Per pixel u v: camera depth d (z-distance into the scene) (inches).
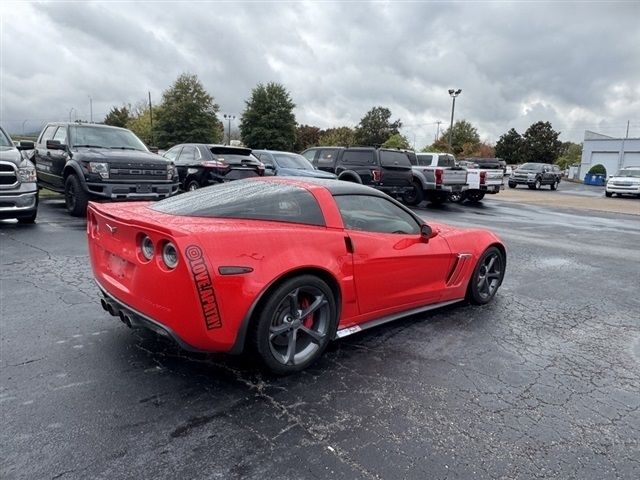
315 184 145.4
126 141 418.3
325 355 141.0
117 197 362.3
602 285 243.3
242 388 119.1
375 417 108.6
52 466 87.1
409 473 89.7
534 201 833.5
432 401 116.9
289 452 94.5
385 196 158.6
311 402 114.0
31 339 141.9
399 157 602.2
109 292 130.3
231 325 111.6
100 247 135.4
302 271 124.2
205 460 91.0
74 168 361.4
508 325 174.6
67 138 393.7
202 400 112.5
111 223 126.0
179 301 107.8
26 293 183.6
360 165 576.4
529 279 249.6
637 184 1006.4
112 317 162.1
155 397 112.7
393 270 150.5
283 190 138.4
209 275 107.0
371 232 147.4
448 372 133.4
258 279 113.3
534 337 163.8
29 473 84.9
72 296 182.4
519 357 146.3
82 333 147.8
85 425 100.2
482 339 159.3
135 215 124.9
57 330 149.3
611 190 1035.9
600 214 649.6
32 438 94.8
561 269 277.9
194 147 492.1
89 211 142.9
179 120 2214.6
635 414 115.6
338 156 603.2
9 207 309.1
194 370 127.0
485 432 104.6
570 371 138.2
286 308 123.0
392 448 97.2
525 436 103.7
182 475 86.7
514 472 91.7
